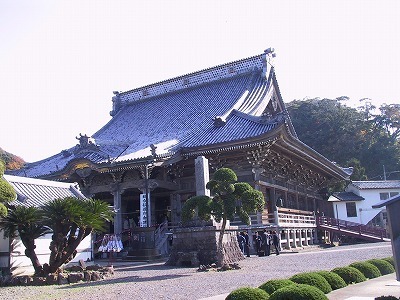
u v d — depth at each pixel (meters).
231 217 19.98
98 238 33.81
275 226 35.06
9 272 20.34
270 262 23.83
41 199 22.95
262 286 9.94
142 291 14.16
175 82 56.31
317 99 105.56
